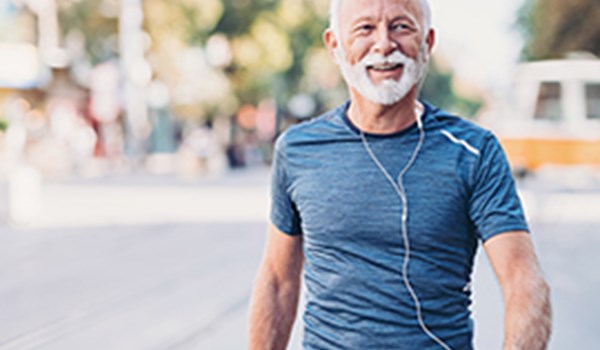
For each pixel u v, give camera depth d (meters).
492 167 1.96
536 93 16.55
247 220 12.63
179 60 29.36
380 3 2.06
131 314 6.36
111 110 27.94
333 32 2.16
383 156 2.03
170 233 11.17
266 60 29.73
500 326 5.61
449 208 1.95
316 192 2.08
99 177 24.44
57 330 5.91
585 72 16.28
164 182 22.09
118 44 31.67
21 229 11.80
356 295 1.98
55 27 29.78
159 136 42.12
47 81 28.62
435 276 1.94
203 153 25.00
